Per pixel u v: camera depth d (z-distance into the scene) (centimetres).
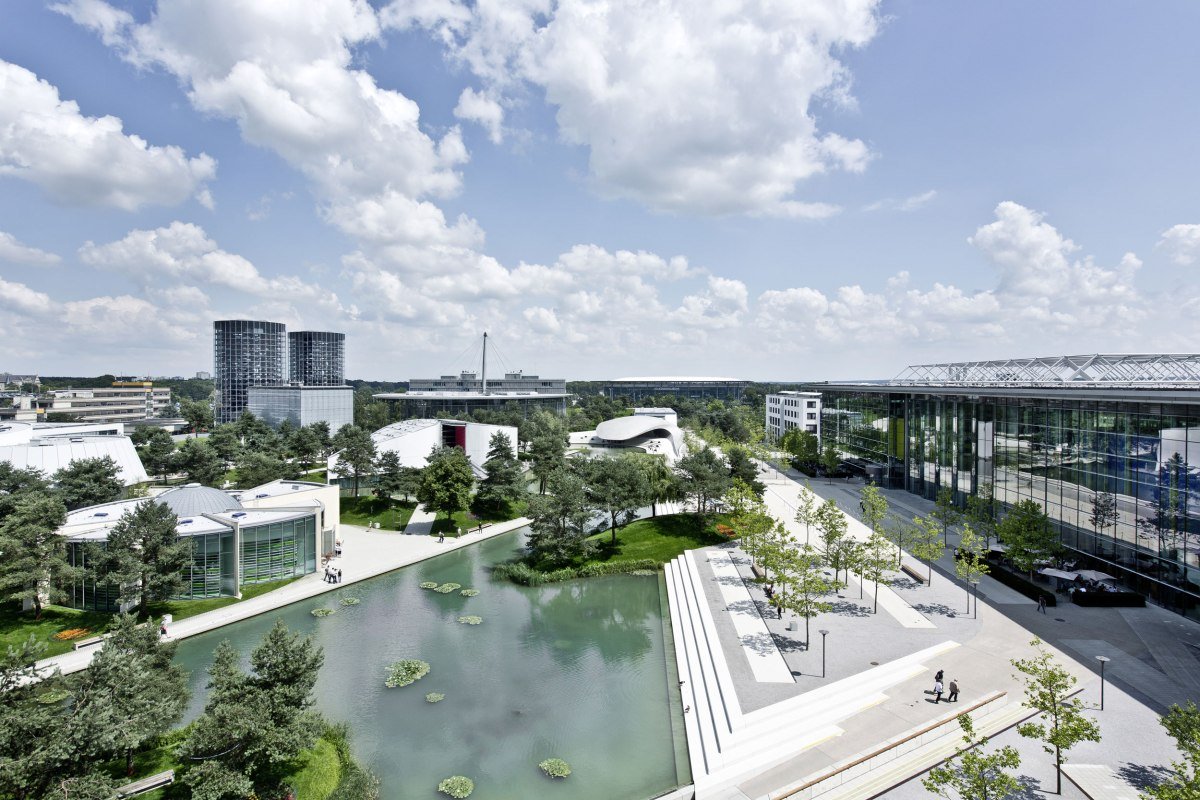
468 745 3666
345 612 5806
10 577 4994
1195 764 2350
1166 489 4922
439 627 5453
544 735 3775
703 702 3872
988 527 6444
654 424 17462
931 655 4225
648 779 3356
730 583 6012
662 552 7412
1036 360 8469
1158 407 4997
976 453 8000
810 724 3412
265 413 19988
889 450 10875
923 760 3053
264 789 3072
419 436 12275
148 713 2930
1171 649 4231
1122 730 3262
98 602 5562
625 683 4441
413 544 8062
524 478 10481
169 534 5500
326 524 7600
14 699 2750
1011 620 4819
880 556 5641
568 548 7012
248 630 5366
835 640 4516
